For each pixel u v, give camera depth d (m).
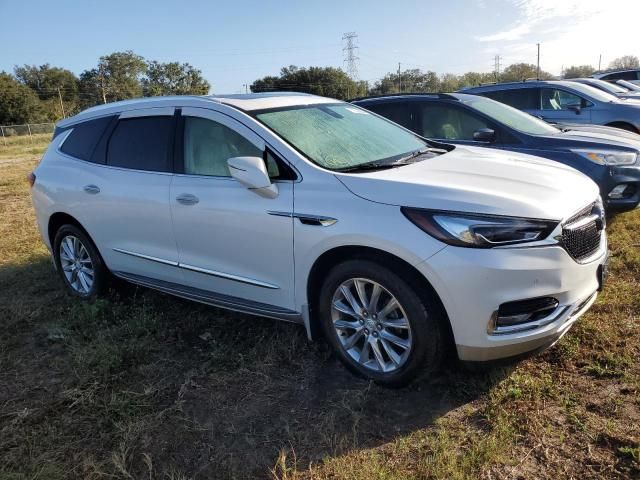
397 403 3.03
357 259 3.08
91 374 3.46
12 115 66.38
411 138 4.34
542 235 2.81
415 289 2.89
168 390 3.29
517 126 6.31
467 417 2.86
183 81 105.25
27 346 3.98
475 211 2.79
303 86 86.25
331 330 3.30
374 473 2.49
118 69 101.38
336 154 3.54
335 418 2.93
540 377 3.12
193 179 3.77
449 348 3.03
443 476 2.45
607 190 5.63
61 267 5.00
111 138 4.43
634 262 4.64
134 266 4.30
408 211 2.88
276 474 2.57
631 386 2.97
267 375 3.37
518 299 2.76
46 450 2.80
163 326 4.07
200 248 3.76
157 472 2.63
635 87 15.52
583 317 3.75
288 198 3.27
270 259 3.40
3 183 13.53
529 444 2.62
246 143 3.57
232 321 4.12
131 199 4.10
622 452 2.50
